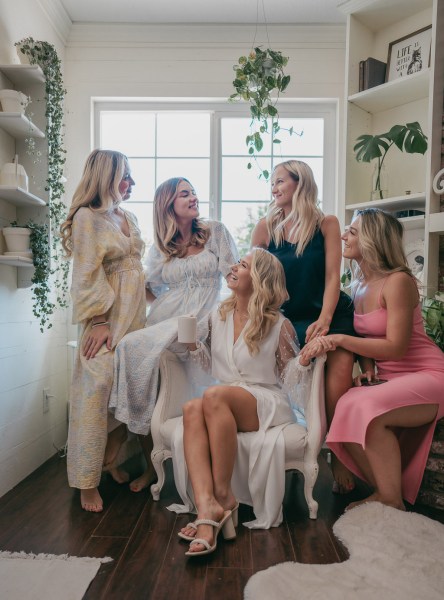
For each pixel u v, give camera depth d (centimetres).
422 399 199
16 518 200
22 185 232
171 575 155
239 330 220
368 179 329
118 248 234
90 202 236
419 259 305
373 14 315
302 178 249
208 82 340
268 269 217
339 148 344
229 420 186
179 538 181
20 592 144
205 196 353
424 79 287
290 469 200
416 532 174
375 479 201
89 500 209
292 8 318
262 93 300
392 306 210
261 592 140
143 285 247
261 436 197
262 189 352
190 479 191
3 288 230
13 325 241
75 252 226
